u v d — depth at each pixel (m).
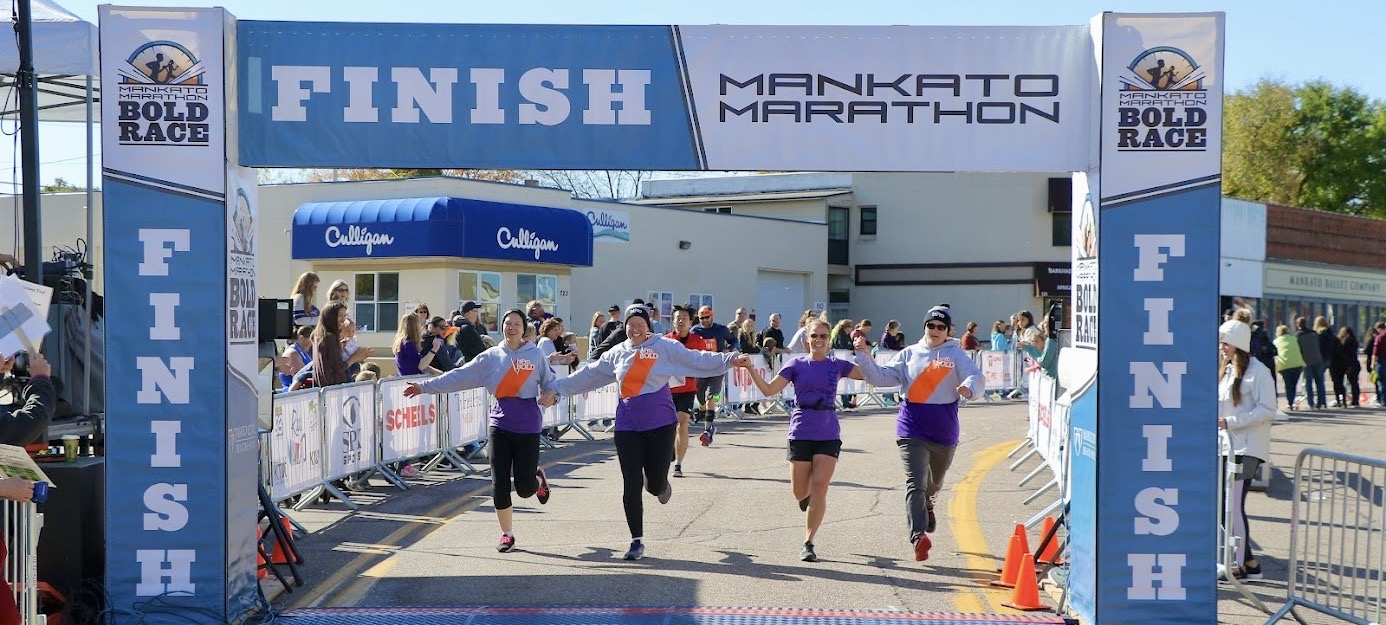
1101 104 6.26
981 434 17.75
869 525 9.72
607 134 6.50
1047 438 11.43
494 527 9.66
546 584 7.52
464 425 14.04
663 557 8.41
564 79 6.48
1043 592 7.36
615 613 6.74
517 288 31.08
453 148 6.48
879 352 24.64
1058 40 6.42
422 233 28.19
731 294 41.06
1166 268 6.26
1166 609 6.32
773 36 6.48
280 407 9.85
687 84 6.49
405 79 6.46
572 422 16.94
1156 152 6.26
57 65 7.59
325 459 10.84
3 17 7.69
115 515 6.30
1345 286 50.59
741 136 6.50
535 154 6.49
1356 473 6.64
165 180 6.26
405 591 7.35
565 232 31.75
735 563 8.20
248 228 6.65
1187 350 6.27
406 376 12.94
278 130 6.43
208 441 6.33
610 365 8.46
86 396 7.00
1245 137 62.81
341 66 6.45
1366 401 27.06
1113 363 6.30
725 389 20.25
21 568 5.42
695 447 15.79
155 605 6.30
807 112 6.48
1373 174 61.03
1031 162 6.44
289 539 7.70
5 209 13.55
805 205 46.19
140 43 6.25
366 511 10.52
